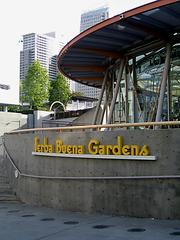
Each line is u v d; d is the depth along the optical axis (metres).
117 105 20.69
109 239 8.60
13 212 13.15
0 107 49.75
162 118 16.88
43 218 11.75
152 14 13.45
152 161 11.10
